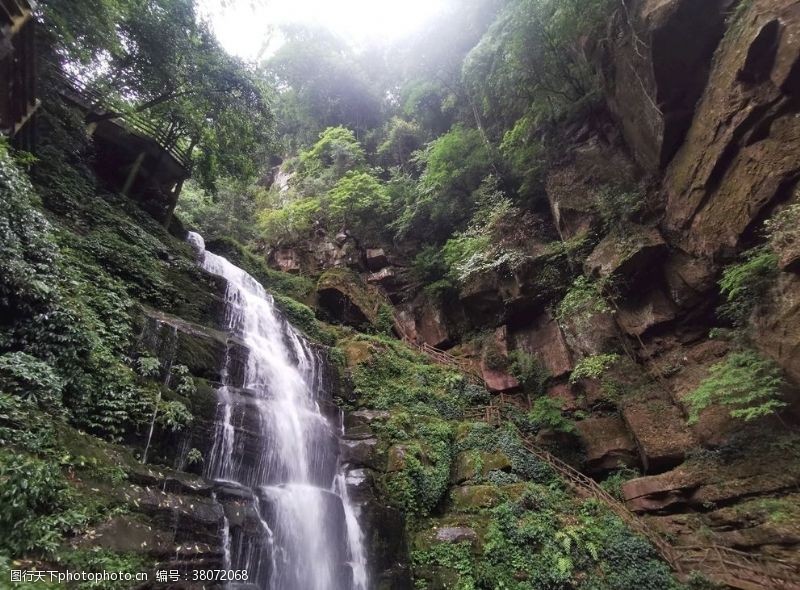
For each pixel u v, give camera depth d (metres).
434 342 22.45
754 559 10.22
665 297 15.32
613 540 11.76
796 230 10.34
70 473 6.55
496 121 23.20
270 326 16.06
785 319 11.05
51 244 8.91
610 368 16.16
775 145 11.26
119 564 6.03
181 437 9.41
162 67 15.30
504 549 11.48
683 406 13.69
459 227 23.48
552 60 18.53
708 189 13.02
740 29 11.80
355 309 22.95
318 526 10.23
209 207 27.42
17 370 7.02
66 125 14.49
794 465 10.77
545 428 16.36
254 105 17.98
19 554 5.30
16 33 9.26
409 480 13.26
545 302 19.39
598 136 18.03
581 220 17.27
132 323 10.08
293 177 31.72
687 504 12.20
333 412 15.20
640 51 14.00
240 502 9.01
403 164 30.02
